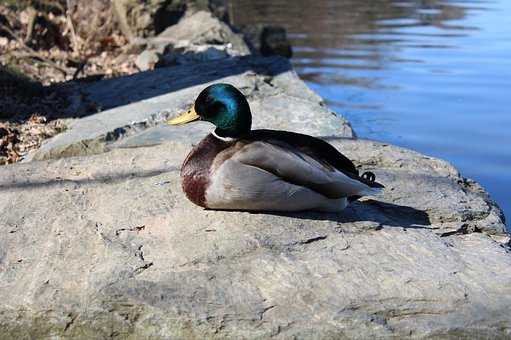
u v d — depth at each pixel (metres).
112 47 12.54
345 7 22.86
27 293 4.90
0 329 4.86
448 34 17.91
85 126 8.12
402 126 10.83
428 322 4.67
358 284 4.91
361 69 14.47
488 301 4.82
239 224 5.47
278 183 5.30
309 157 5.33
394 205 6.01
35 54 11.17
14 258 5.27
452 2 23.50
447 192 6.30
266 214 5.60
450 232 5.71
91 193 6.24
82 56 11.92
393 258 5.21
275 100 8.75
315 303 4.74
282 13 21.95
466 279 5.02
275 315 4.66
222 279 4.94
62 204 6.02
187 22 13.30
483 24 19.25
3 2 12.52
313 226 5.50
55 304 4.81
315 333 4.61
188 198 5.59
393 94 12.52
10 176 6.63
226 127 5.41
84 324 4.79
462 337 4.66
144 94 9.24
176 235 5.42
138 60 11.55
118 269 5.04
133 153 7.17
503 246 5.61
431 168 6.86
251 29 15.71
